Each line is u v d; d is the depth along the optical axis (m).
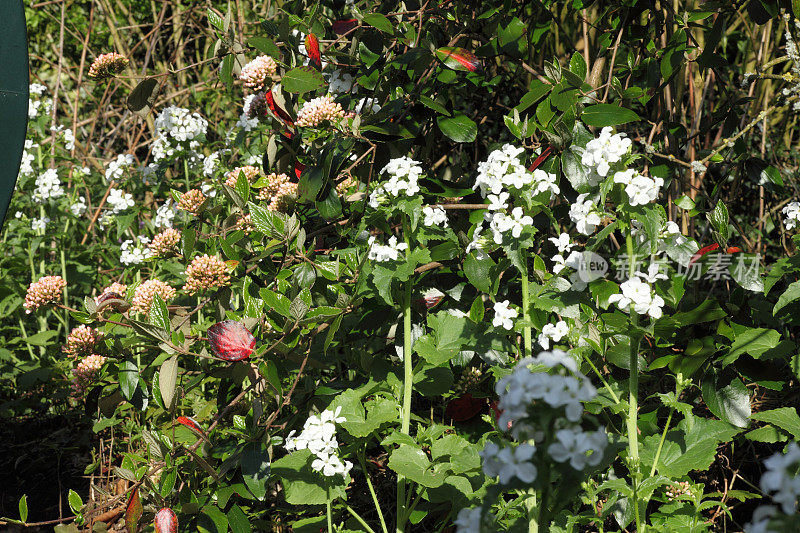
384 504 2.27
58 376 2.87
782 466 1.05
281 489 2.29
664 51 2.25
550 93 2.14
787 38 2.24
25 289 3.20
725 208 1.99
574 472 1.29
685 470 1.75
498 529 1.68
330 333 2.00
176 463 2.05
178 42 4.13
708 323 2.05
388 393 1.99
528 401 1.23
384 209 1.99
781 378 2.10
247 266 2.24
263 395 2.06
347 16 2.68
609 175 1.70
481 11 2.49
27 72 1.95
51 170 3.30
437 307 2.29
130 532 1.86
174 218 2.99
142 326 1.90
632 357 1.73
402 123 2.29
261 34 3.91
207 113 4.50
